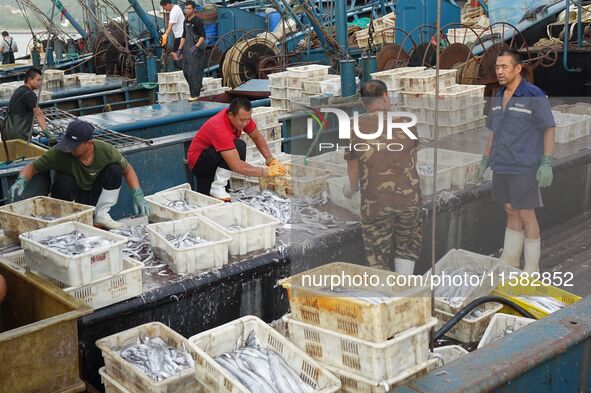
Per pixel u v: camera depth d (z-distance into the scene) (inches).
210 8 604.7
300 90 353.1
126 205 257.4
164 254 173.5
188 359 138.6
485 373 103.8
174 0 632.4
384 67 402.6
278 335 129.7
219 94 425.7
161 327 148.8
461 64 350.9
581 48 341.7
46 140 294.4
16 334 127.0
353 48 498.0
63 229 170.1
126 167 205.0
